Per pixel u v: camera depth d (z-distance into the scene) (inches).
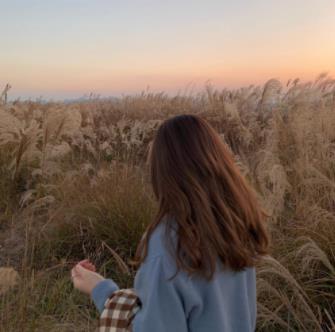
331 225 177.8
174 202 61.2
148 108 565.3
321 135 244.8
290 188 215.8
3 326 144.8
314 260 162.4
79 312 170.6
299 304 151.6
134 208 217.6
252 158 271.6
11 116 293.1
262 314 142.6
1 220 257.0
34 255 213.8
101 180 259.6
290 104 269.1
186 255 58.2
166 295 57.2
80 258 213.9
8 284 121.6
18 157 287.3
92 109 563.2
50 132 288.2
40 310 163.6
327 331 150.4
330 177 222.4
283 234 191.9
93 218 220.5
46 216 253.3
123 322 66.2
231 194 64.9
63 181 273.7
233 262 62.2
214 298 60.1
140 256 61.6
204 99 523.8
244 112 378.6
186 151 64.2
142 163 331.0
